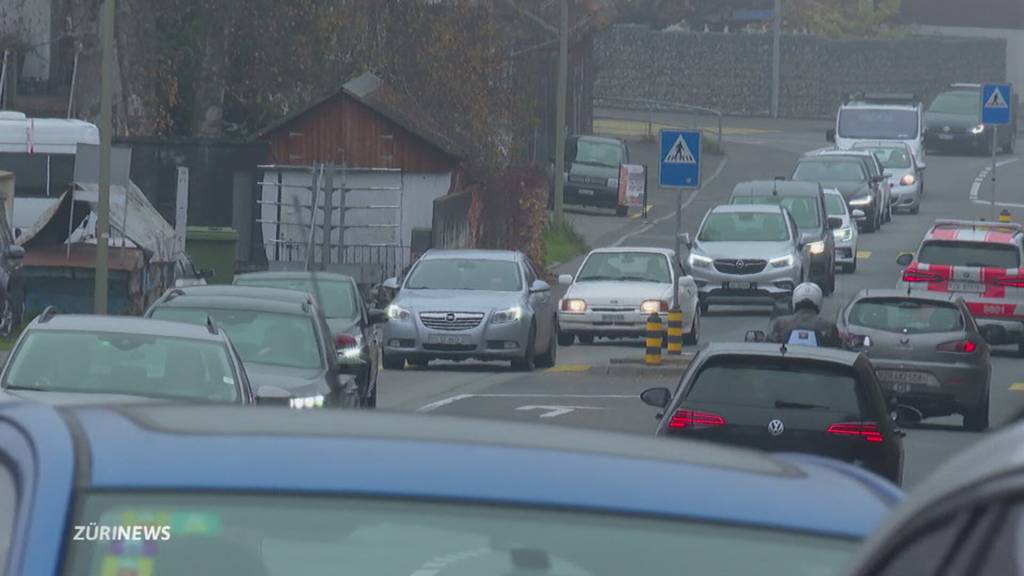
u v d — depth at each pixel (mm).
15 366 48312
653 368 102875
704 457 14523
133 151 152500
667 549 12430
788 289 136500
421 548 12117
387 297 108375
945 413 84188
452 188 161500
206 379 48406
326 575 12039
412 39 179500
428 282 107188
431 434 14117
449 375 102750
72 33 156500
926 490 9102
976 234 118562
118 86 157875
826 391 48125
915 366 83188
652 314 104062
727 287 137000
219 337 50719
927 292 86188
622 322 120062
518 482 12984
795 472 14547
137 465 12703
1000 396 97062
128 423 13859
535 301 106875
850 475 14922
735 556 12461
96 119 156000
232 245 129125
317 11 177250
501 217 163125
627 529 12602
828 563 12508
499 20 190250
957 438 79625
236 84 179750
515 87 188375
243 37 177750
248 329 61719
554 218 187375
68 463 12562
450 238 157250
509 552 12242
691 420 48094
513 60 192125
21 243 110062
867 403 47969
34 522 12008
